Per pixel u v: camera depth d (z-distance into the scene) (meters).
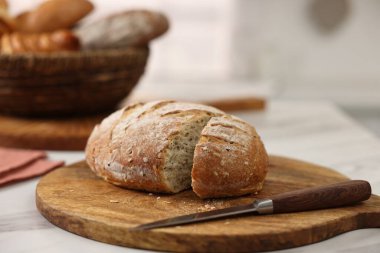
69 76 1.00
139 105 0.78
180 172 0.70
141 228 0.59
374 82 2.18
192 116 0.72
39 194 0.69
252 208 0.63
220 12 2.19
